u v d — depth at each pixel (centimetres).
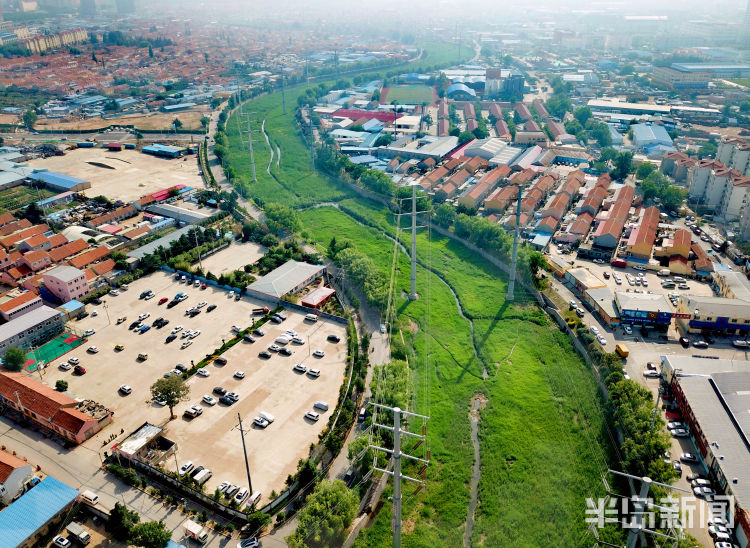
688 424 16425
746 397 16450
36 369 19075
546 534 13338
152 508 14325
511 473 15312
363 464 15075
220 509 14188
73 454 15925
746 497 13538
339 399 17638
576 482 14938
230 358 19788
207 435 16488
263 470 15300
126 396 17988
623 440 16025
